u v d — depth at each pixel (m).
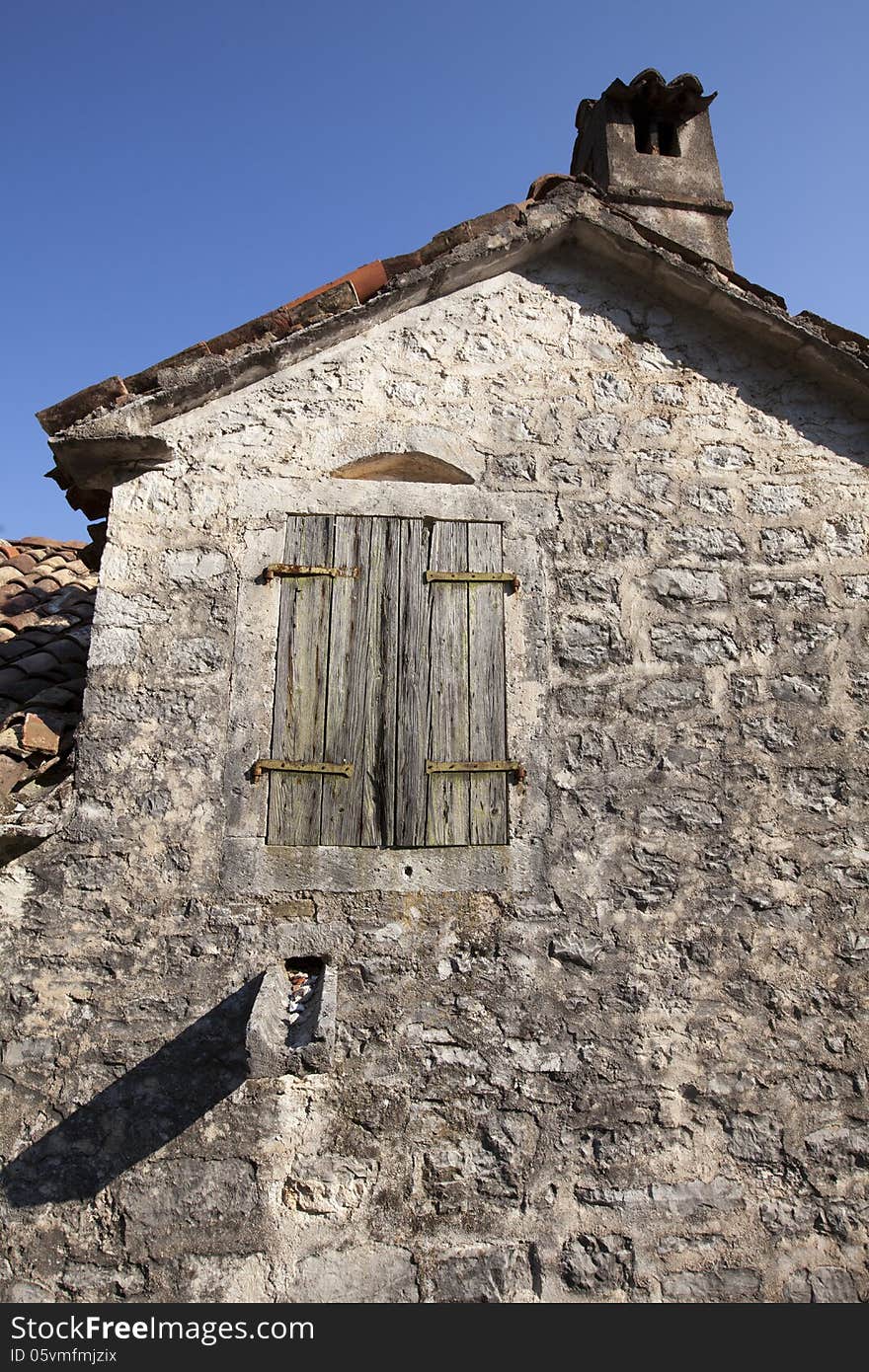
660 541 4.88
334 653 4.48
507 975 4.07
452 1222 3.72
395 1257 3.66
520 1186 3.79
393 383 4.98
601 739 4.48
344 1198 3.71
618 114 7.09
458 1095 3.89
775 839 4.43
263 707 4.35
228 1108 3.77
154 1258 3.57
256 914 4.04
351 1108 3.82
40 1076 3.75
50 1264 3.54
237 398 4.83
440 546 4.72
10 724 4.50
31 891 3.97
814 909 4.34
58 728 4.49
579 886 4.24
